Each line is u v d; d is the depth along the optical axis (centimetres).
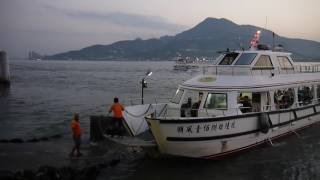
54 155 1808
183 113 1886
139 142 1758
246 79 1912
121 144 1748
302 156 1877
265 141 2003
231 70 1961
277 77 2134
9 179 1402
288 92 2264
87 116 3209
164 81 8562
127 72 14312
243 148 1852
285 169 1692
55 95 5094
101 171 1638
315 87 2580
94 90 5953
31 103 4134
